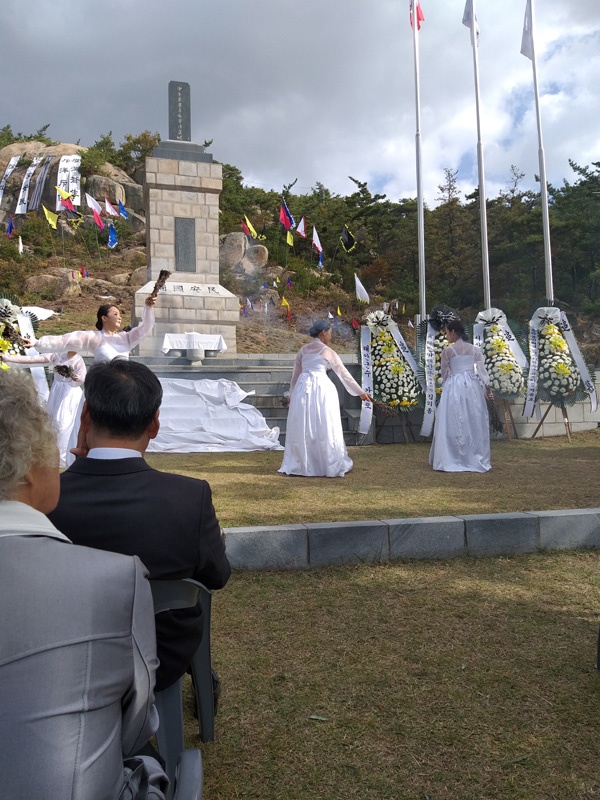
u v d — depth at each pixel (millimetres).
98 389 1947
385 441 11414
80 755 997
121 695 1109
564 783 2145
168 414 10875
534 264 45781
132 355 14859
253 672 2916
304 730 2465
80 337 6492
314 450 7656
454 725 2484
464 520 4543
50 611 1040
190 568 1885
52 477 1324
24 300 35031
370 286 52469
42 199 50875
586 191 46906
